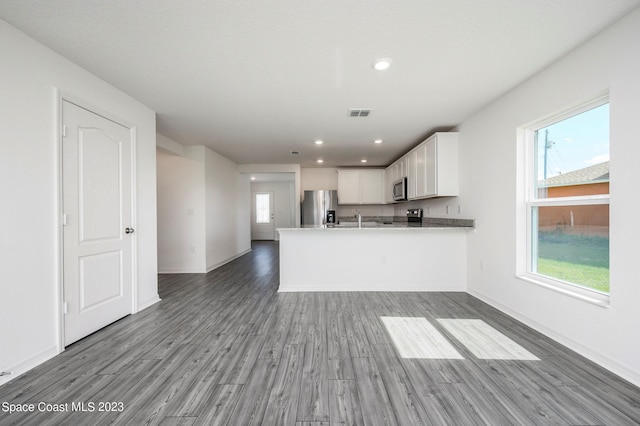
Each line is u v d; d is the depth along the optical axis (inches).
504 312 117.1
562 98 85.2
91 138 95.6
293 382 70.1
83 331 93.3
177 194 198.8
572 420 56.7
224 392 66.2
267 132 163.2
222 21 67.7
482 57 84.7
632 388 66.0
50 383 69.4
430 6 63.1
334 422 56.8
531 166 105.5
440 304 129.6
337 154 223.6
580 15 66.7
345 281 154.9
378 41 76.2
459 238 152.3
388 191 258.2
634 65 65.8
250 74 94.4
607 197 77.1
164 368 76.3
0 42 68.5
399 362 79.0
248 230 305.3
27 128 74.8
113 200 106.0
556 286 92.9
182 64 88.4
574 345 83.9
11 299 71.0
